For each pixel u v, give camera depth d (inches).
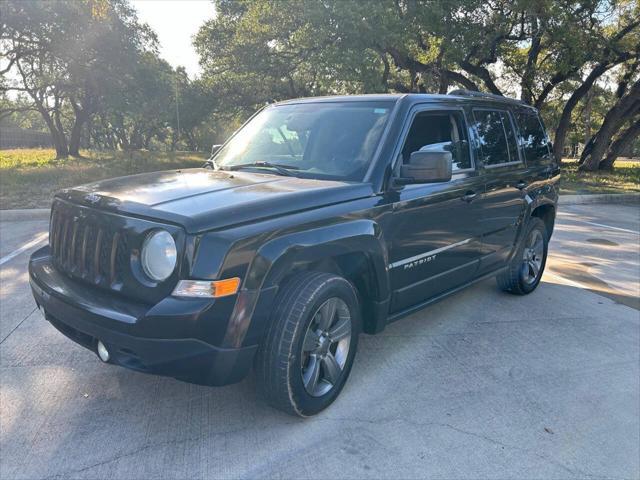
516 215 200.4
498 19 789.2
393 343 170.2
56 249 127.8
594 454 115.7
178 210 105.4
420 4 765.9
